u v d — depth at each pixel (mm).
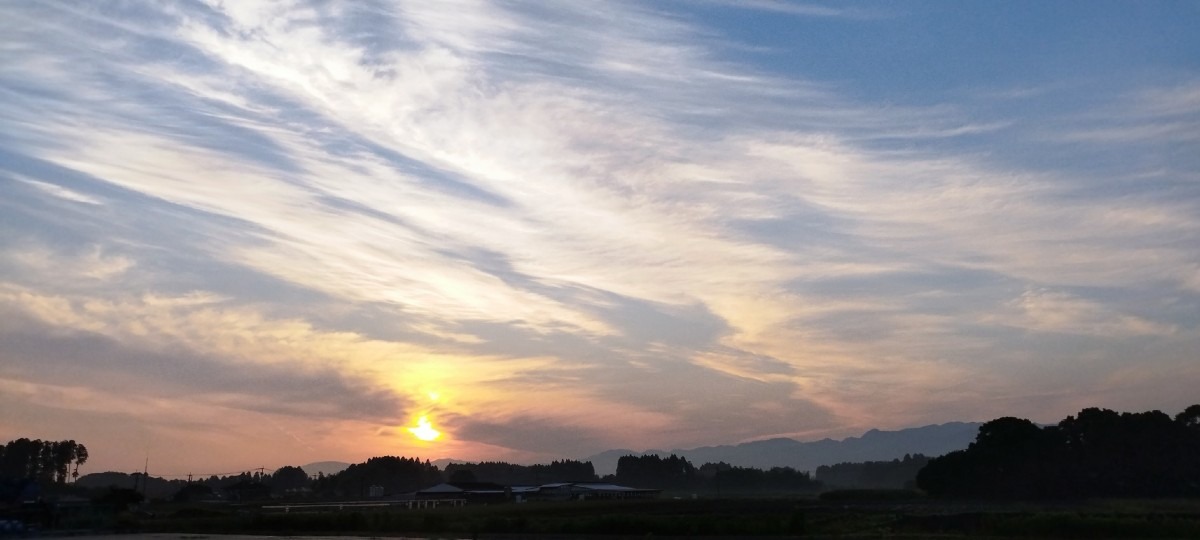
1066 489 96188
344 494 183000
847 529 57719
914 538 50594
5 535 66750
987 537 50156
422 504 119438
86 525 74562
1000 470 99500
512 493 135500
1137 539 48062
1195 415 99438
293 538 60906
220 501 144500
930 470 105938
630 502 108625
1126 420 99625
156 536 65000
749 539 53594
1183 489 93125
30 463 180375
